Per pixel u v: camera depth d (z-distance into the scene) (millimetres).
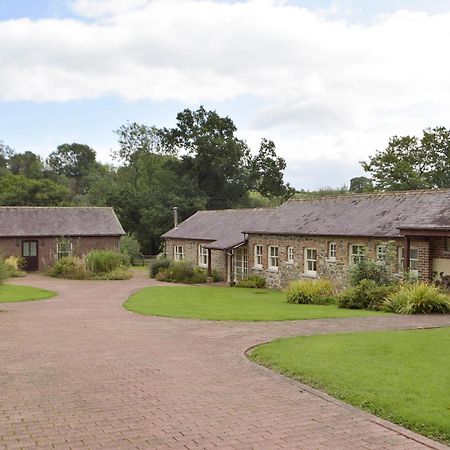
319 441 5141
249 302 18359
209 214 36688
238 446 5012
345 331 11336
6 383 7312
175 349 9695
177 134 55906
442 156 40219
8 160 86500
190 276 30656
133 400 6512
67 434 5320
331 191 53156
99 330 11977
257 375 7723
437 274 17750
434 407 5922
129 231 52406
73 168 99000
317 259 22875
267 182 58219
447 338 10016
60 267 32406
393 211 20547
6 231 36750
